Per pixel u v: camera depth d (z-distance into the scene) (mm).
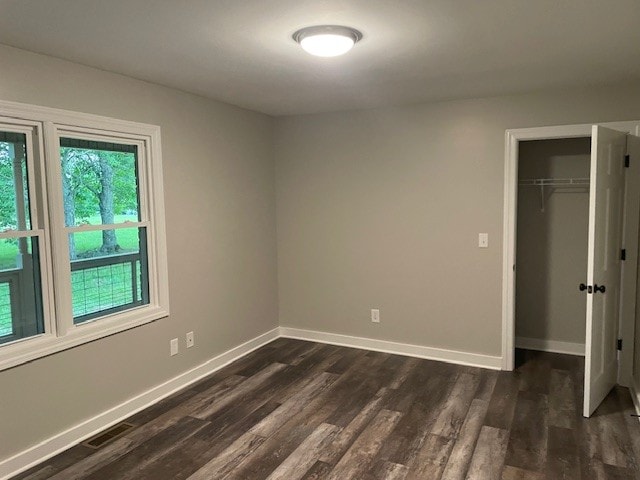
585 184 4344
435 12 2164
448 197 4305
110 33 2420
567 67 3125
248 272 4688
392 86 3646
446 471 2670
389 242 4602
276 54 2795
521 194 4570
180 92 3773
